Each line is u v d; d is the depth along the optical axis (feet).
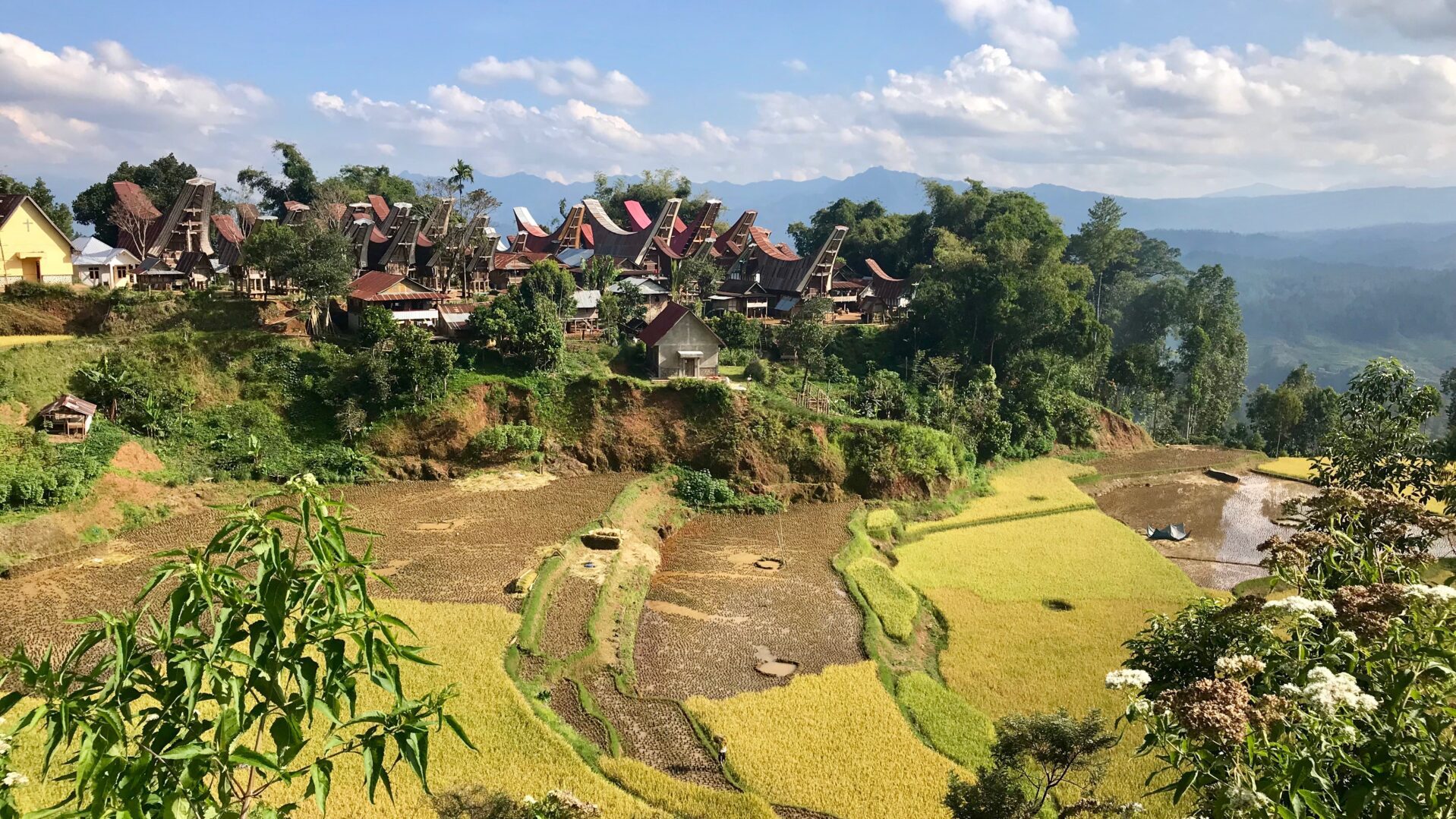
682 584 158.71
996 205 382.22
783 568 167.32
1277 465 286.66
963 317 301.84
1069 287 337.31
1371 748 38.47
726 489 207.92
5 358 183.93
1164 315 393.70
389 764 94.12
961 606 150.82
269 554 34.27
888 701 114.83
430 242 288.92
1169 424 363.15
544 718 106.52
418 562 153.58
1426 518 54.49
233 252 265.34
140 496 167.22
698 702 114.21
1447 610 40.91
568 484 203.10
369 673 37.01
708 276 325.62
